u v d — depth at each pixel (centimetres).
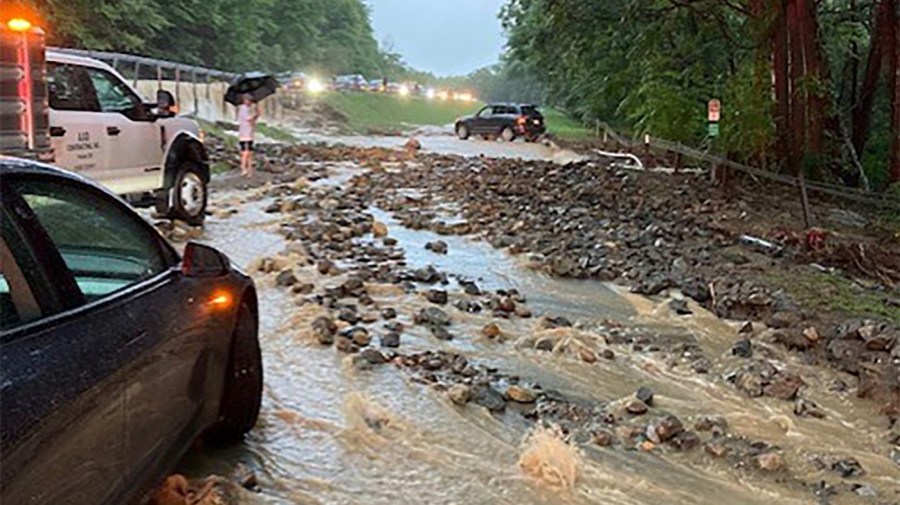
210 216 1109
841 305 714
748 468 415
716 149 1595
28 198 268
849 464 420
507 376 539
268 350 562
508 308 701
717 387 534
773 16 1536
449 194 1452
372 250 928
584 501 373
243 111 1592
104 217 316
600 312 716
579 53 2384
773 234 1069
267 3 5825
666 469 412
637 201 1396
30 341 237
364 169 1886
